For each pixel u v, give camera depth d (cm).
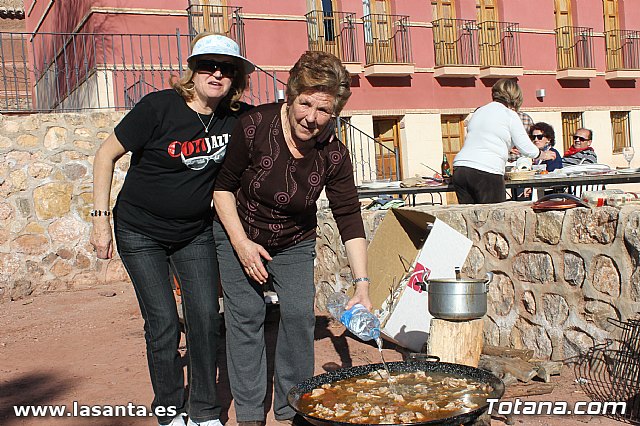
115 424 360
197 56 307
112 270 846
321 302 633
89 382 438
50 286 817
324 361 459
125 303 708
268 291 579
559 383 392
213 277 337
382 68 1652
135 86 1248
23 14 2100
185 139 314
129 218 323
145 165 318
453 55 1791
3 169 802
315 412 256
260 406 343
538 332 431
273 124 314
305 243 342
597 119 2009
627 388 368
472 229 480
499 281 461
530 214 434
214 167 324
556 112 1944
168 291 328
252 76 1522
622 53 2047
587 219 397
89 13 1353
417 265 452
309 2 1623
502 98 584
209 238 339
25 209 810
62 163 827
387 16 1720
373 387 288
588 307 398
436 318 375
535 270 432
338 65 295
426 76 1753
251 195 323
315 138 316
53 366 481
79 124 834
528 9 1908
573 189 848
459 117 1834
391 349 481
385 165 1728
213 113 322
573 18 1989
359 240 339
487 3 1866
